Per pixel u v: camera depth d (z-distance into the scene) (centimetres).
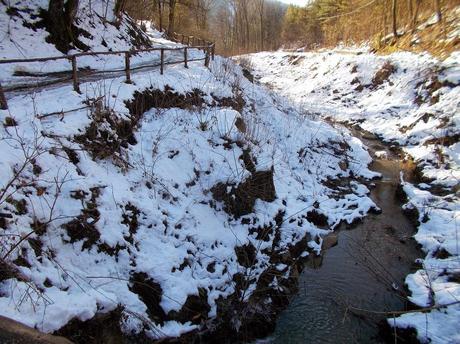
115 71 1309
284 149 1402
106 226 684
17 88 996
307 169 1359
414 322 675
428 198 1177
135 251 700
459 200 1139
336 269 890
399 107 2005
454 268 812
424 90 1938
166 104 1150
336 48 3653
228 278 762
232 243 836
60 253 617
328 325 721
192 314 671
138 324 601
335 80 2623
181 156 962
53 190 664
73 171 718
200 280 721
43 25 1376
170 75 1345
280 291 782
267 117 1623
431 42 2261
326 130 1719
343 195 1262
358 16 3634
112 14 1800
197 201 894
